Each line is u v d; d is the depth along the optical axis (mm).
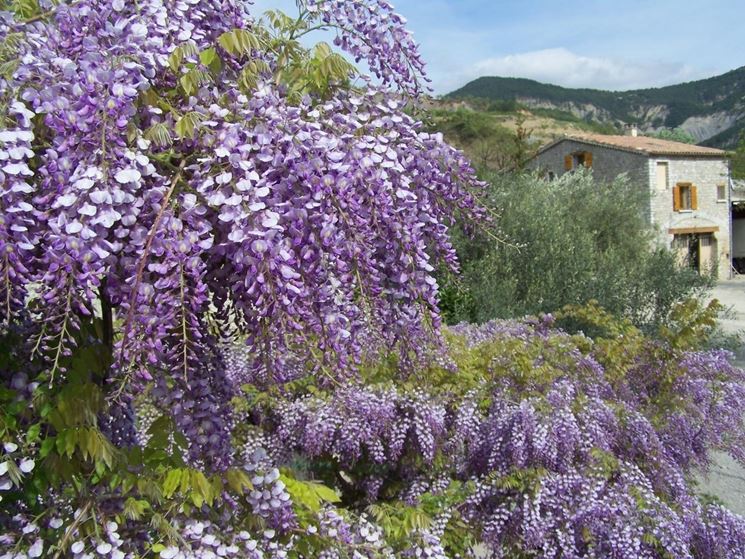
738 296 20469
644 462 3766
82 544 1574
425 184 1979
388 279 1880
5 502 1733
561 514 3262
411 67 2150
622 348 4625
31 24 1713
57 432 1700
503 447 3613
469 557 3488
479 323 10203
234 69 1935
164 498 1766
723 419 4527
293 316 1580
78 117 1420
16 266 1383
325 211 1612
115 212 1397
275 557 1870
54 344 1736
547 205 12789
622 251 14070
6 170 1345
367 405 3734
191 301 1462
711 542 3389
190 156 1578
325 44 1910
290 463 4047
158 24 1632
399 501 3572
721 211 26922
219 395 1888
